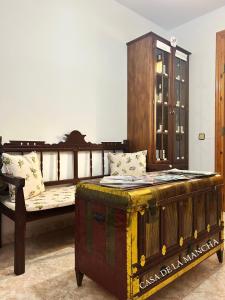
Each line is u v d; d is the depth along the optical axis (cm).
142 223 109
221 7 288
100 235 118
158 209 116
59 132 228
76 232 133
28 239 203
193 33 314
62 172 229
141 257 108
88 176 248
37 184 182
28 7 207
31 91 209
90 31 253
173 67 284
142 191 110
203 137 305
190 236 135
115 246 110
